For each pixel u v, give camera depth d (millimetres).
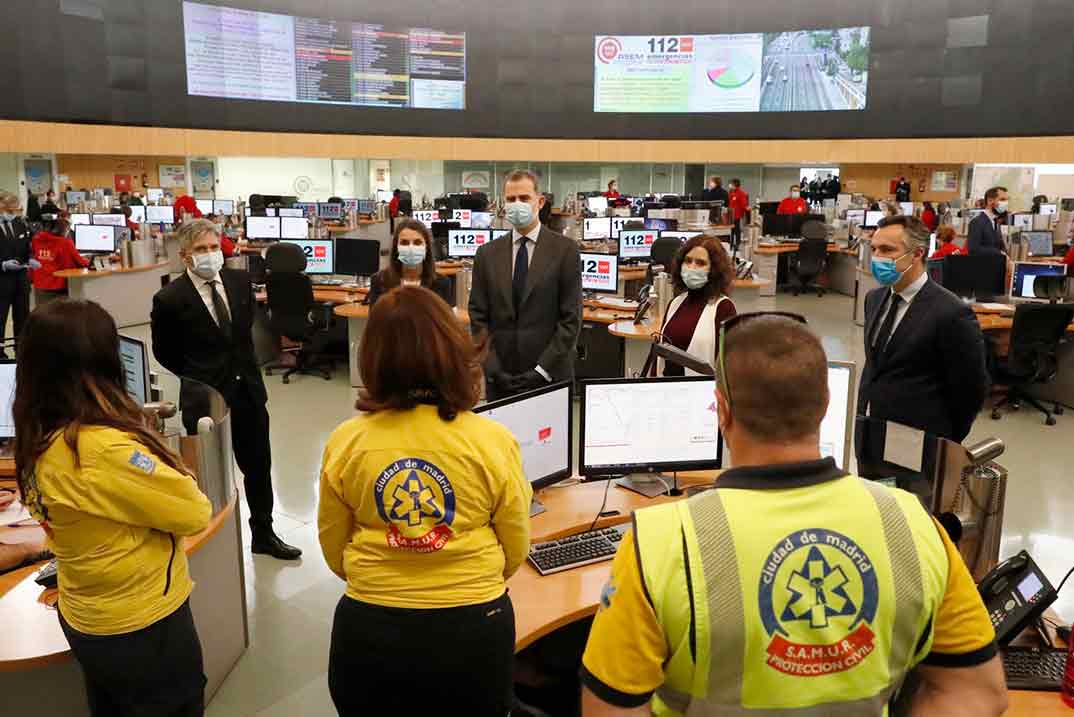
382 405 1543
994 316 6102
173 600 1760
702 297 3611
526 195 3324
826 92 14406
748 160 14898
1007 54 13289
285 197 14375
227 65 13352
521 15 14852
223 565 2717
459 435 1538
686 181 16562
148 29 12695
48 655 1786
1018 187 14867
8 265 7148
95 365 1621
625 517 2490
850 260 11039
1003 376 5723
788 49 14445
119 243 9086
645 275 7879
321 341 7137
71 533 1610
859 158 14422
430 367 1517
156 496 1638
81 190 13250
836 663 941
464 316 5699
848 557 950
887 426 2186
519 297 3396
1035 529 3953
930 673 1026
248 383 3322
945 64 13734
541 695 2500
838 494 979
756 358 999
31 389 1595
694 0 14609
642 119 15086
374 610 1542
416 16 14461
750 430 1007
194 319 3150
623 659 958
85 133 12312
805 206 13117
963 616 995
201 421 2531
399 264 4234
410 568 1535
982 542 1990
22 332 1603
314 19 13859
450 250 8867
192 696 1818
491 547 1604
